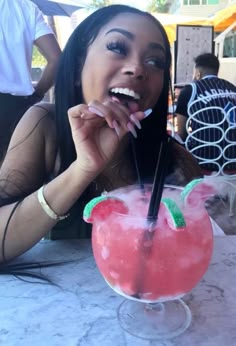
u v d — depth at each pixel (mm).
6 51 2320
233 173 2814
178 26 5035
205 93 2816
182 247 604
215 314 709
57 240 1054
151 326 672
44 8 4648
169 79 1123
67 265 902
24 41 2350
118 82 938
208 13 16484
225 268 873
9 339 648
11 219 863
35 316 709
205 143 2773
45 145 1107
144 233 604
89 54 979
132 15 973
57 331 667
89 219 667
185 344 633
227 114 2750
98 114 776
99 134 802
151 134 1126
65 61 1059
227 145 2762
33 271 875
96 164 797
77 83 1052
